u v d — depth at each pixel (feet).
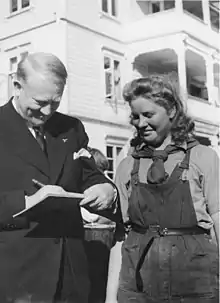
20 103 5.83
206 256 5.24
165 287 5.22
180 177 5.25
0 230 6.04
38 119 5.85
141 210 5.41
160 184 5.27
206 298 5.20
